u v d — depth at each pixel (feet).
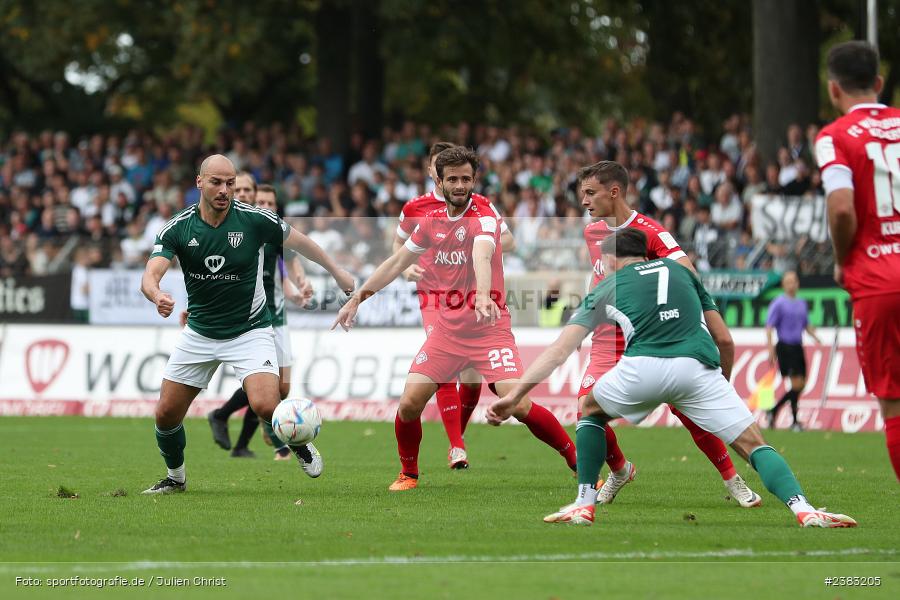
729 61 304.91
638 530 72.08
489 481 100.89
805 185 197.98
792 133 208.23
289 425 85.87
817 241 184.96
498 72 362.12
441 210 91.35
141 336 199.82
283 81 358.02
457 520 76.28
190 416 191.21
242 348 87.76
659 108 312.91
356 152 256.11
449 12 274.98
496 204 215.92
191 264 85.71
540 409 92.48
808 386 175.94
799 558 62.75
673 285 73.31
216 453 128.67
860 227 65.00
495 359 90.79
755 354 177.27
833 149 64.44
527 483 99.30
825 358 175.73
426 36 272.10
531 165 221.87
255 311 88.12
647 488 96.37
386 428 166.50
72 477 103.81
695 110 312.09
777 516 78.84
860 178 64.54
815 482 102.12
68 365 201.98
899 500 88.74
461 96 361.51
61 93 360.89
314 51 327.06
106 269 209.87
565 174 215.51
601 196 85.40
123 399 198.80
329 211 226.17
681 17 300.81
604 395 73.46
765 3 226.99
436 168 100.17
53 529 72.08
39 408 201.98
